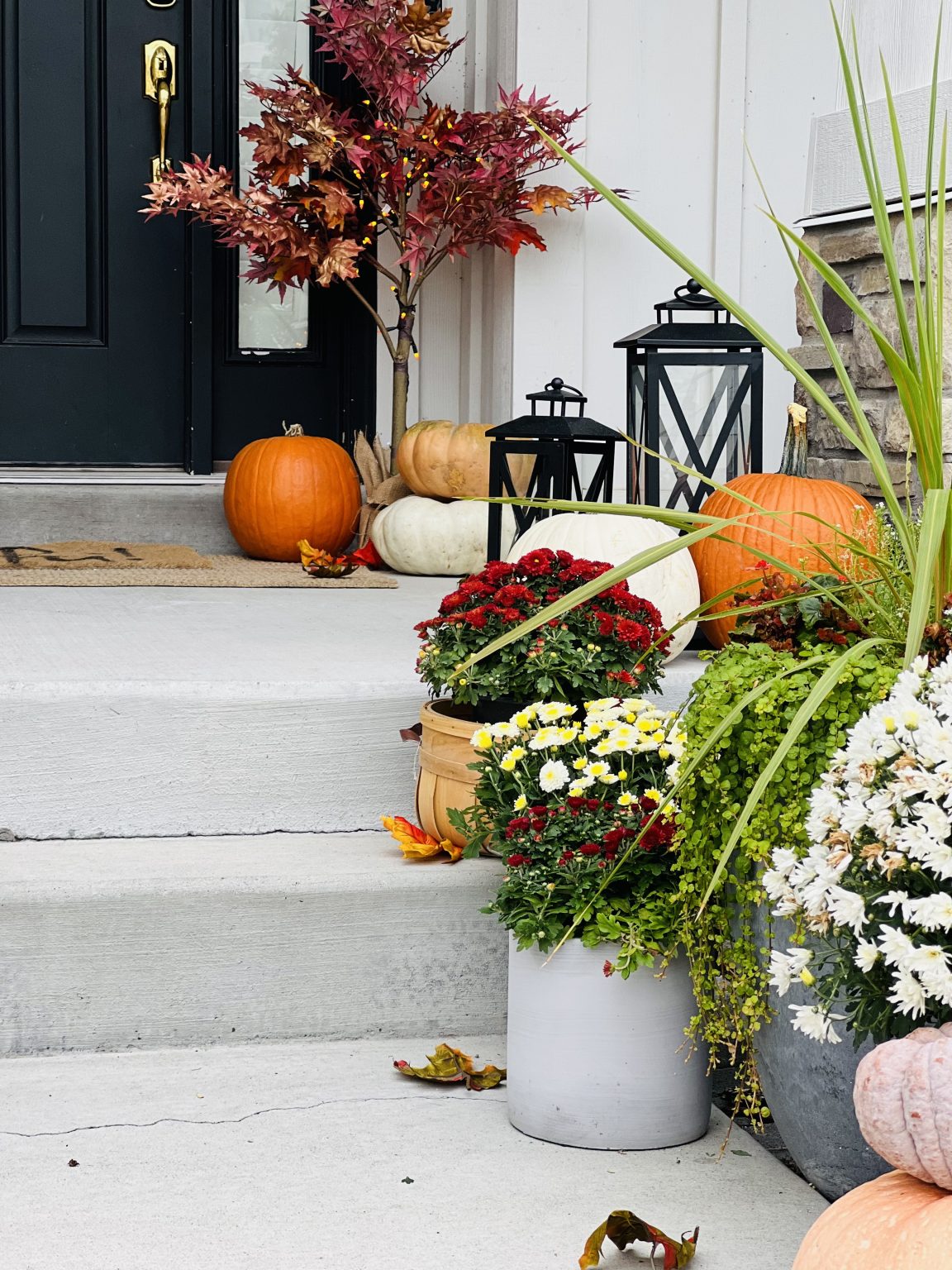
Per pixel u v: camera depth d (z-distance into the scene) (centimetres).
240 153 436
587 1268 138
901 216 264
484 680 195
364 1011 197
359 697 219
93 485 405
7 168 419
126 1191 152
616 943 165
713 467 278
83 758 212
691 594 243
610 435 291
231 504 394
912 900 126
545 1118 168
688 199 425
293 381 442
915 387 153
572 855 170
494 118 389
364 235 407
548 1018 167
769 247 427
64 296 425
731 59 418
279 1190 154
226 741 216
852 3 287
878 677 146
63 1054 190
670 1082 168
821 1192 156
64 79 419
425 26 379
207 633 269
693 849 158
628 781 175
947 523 152
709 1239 146
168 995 192
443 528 380
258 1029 195
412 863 202
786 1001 150
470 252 435
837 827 134
